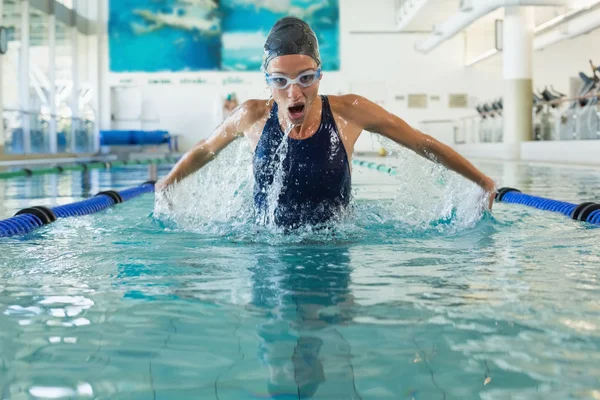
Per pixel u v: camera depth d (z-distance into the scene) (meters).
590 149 9.51
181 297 1.56
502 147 12.80
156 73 17.38
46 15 13.82
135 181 7.26
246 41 17.36
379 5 17.47
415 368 1.06
